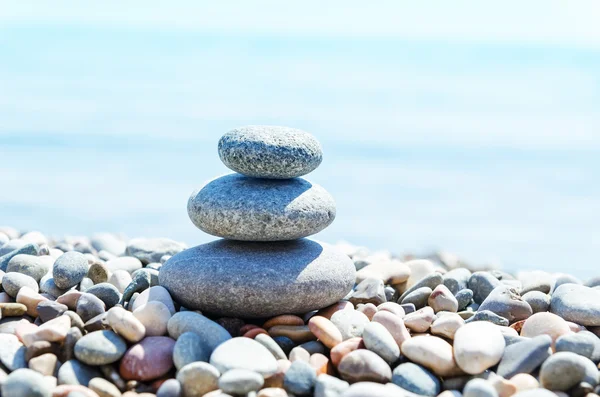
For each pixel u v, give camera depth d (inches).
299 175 35.9
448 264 48.4
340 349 33.1
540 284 39.5
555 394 31.4
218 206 35.1
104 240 45.7
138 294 36.0
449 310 37.1
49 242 46.8
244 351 32.3
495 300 36.7
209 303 34.8
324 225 35.9
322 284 35.1
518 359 32.6
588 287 39.2
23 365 32.6
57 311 34.6
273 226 34.9
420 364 32.9
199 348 32.7
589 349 33.1
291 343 34.3
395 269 40.2
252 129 35.6
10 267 38.3
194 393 31.4
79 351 32.3
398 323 34.3
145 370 32.3
